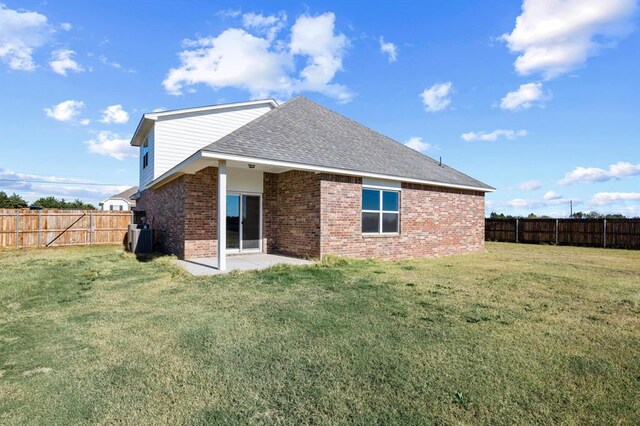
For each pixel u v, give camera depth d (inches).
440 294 263.4
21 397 118.4
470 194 627.5
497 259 515.5
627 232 725.3
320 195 424.8
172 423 103.0
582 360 146.4
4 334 182.4
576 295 265.7
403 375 131.5
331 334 175.6
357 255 456.8
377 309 220.7
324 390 120.6
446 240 577.0
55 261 463.8
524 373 134.0
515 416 105.6
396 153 599.5
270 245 512.4
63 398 117.4
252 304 232.5
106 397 118.0
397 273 355.3
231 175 484.1
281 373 133.8
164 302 242.4
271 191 514.3
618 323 196.9
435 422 102.2
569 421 103.3
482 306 230.5
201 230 466.0
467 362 143.4
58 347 163.0
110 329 187.5
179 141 574.9
